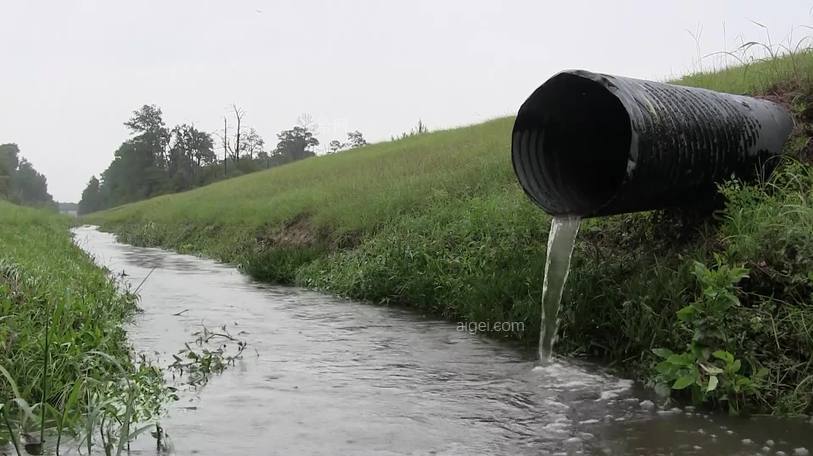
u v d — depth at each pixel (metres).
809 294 4.94
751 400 4.48
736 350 4.68
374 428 4.09
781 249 5.21
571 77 5.62
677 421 4.24
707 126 5.89
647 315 5.50
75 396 3.95
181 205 33.75
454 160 16.78
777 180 6.52
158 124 103.81
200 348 6.39
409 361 5.91
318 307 9.20
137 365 5.52
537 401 4.70
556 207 5.97
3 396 4.25
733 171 6.29
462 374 5.46
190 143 99.44
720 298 4.68
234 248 18.53
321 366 5.71
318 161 36.19
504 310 7.36
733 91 9.22
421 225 10.99
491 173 12.64
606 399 4.75
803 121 7.27
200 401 4.64
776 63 9.36
